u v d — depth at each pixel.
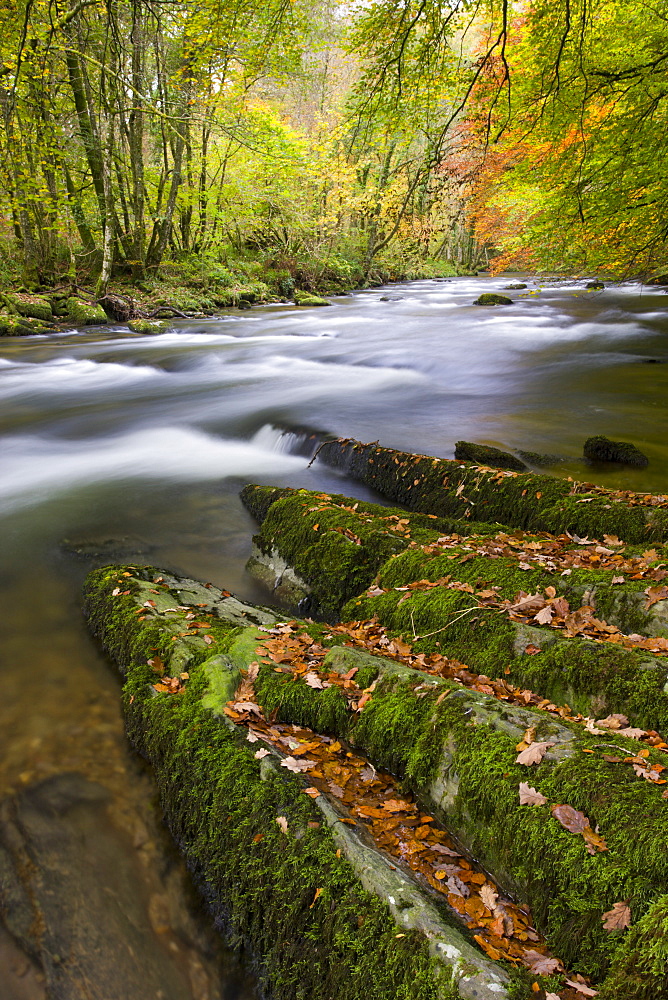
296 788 2.58
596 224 10.88
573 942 1.88
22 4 11.46
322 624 4.15
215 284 26.22
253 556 5.60
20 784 3.11
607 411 9.98
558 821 2.08
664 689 2.72
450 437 8.63
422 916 1.98
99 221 22.80
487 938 1.97
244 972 2.37
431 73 6.38
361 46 6.27
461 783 2.41
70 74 19.31
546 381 12.23
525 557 4.31
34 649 4.26
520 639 3.28
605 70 8.84
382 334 18.27
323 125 28.02
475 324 19.38
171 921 2.54
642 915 1.79
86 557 5.68
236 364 14.65
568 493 5.54
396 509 5.75
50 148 16.77
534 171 10.34
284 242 32.22
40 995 2.23
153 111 14.47
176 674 3.62
